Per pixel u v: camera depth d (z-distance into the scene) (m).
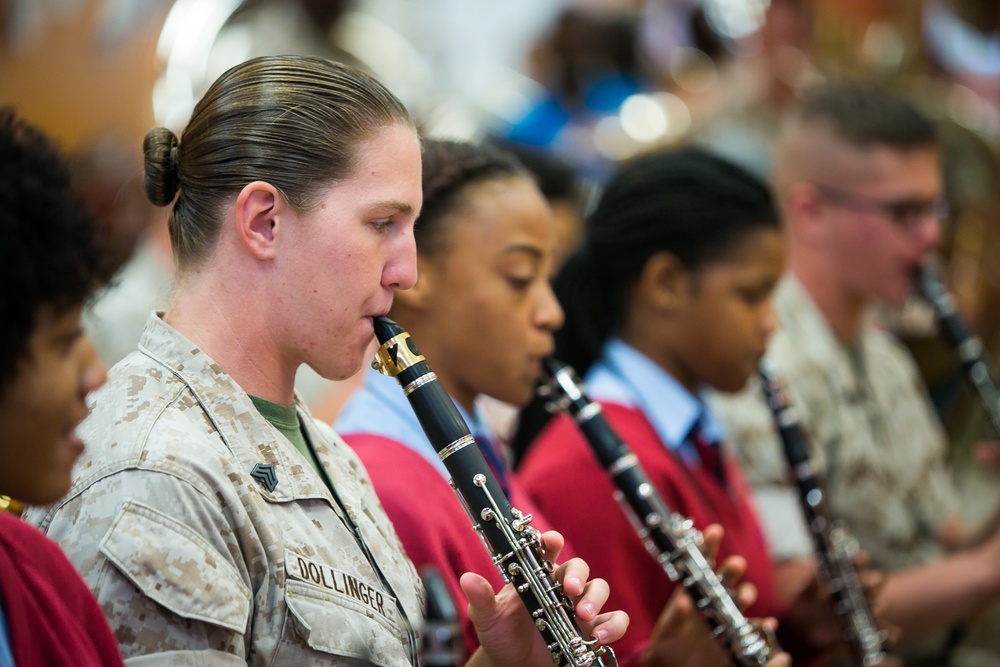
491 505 6.31
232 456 5.75
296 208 5.85
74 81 16.70
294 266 5.87
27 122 5.04
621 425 9.31
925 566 11.67
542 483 8.84
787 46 19.59
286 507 5.88
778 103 19.42
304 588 5.71
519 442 10.34
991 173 20.36
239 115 5.93
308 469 6.10
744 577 9.76
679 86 22.47
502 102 20.30
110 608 5.27
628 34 21.14
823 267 12.52
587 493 8.66
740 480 10.62
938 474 13.21
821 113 12.60
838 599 9.82
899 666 10.10
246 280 5.93
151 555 5.29
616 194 9.80
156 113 12.99
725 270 9.47
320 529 6.00
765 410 11.33
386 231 6.04
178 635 5.30
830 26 22.11
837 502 12.16
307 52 15.73
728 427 11.18
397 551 6.57
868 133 12.29
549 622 6.26
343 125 5.91
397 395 7.86
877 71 22.22
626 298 9.77
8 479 4.80
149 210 12.63
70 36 16.75
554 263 12.35
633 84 20.97
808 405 11.93
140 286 12.41
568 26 21.00
